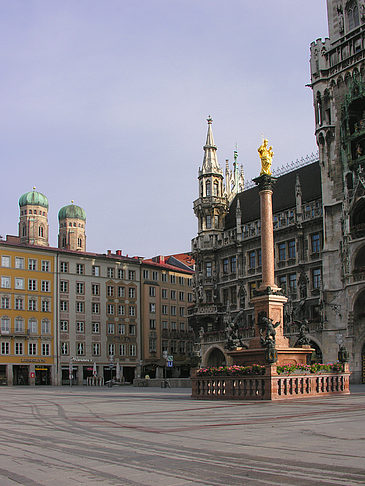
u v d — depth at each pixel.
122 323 105.56
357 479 10.27
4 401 39.41
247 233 84.56
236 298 84.69
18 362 92.31
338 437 15.50
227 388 33.97
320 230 71.62
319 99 70.19
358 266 63.97
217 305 87.75
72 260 101.19
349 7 68.69
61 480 10.72
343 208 64.94
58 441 15.83
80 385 96.12
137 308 108.19
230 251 87.06
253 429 17.56
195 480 10.43
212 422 19.98
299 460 12.12
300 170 82.81
